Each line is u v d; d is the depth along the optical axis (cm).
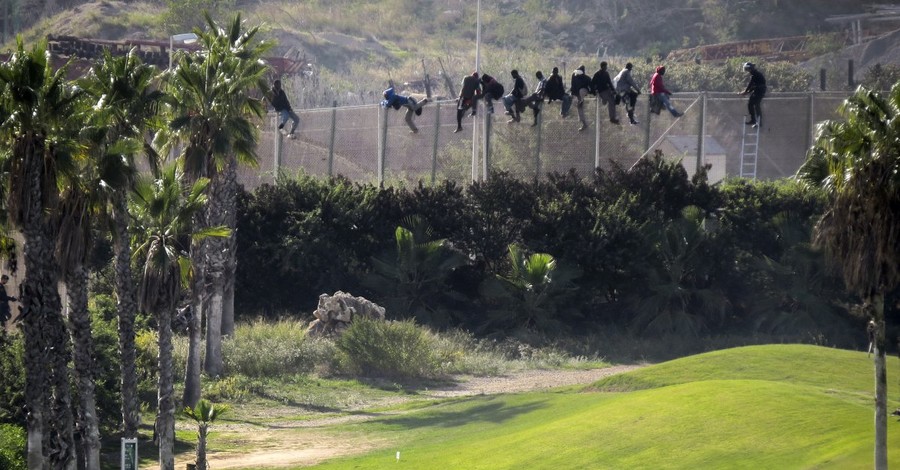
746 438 8244
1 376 11006
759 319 19212
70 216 9656
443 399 14288
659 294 19275
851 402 9944
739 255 19825
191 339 13400
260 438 11950
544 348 18038
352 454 10800
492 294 19300
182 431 12288
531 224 19850
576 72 17388
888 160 8225
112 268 17588
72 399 11106
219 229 11519
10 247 10056
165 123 12369
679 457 8056
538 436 9631
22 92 8850
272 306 19975
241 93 13375
